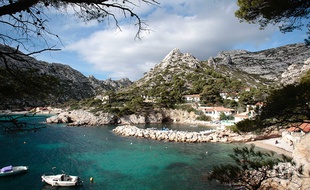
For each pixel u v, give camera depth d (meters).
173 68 171.25
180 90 116.19
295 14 8.00
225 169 8.62
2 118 3.76
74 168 29.81
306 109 7.16
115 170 29.14
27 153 36.56
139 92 123.81
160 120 87.56
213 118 82.69
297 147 18.58
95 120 79.69
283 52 199.75
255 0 8.20
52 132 59.16
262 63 196.75
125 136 55.62
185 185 24.05
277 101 7.29
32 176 26.47
